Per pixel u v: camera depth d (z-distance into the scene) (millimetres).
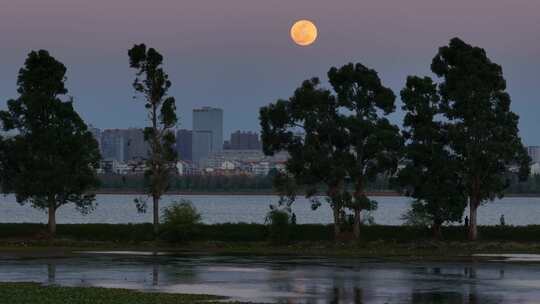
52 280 94438
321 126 164125
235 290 84938
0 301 74250
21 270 106125
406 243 155375
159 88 172375
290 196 167250
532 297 79625
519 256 131750
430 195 158125
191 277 97625
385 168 163375
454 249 145625
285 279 95625
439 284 90438
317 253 139375
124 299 76062
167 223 160000
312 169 161750
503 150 158750
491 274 101625
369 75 165750
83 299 75750
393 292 83500
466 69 164750
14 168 170500
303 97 164625
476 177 162250
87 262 118500
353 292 83438
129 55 172750
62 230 170125
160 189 170000
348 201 161625
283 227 158500
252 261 121438
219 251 144000
